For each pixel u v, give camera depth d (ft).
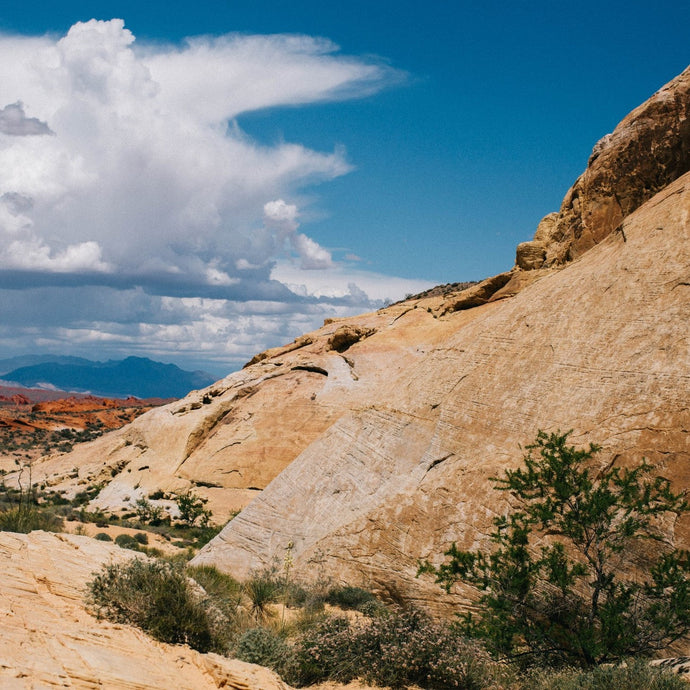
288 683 36.35
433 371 99.35
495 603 50.67
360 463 92.84
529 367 84.53
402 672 39.27
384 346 215.72
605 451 65.41
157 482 198.29
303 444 193.88
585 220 123.95
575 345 81.10
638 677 34.04
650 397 67.92
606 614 46.24
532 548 63.72
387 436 93.56
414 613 44.37
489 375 88.69
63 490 204.74
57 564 35.04
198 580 54.39
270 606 57.36
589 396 73.87
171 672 25.36
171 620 30.76
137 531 131.23
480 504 72.84
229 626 38.65
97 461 222.89
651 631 46.88
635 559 56.49
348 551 77.77
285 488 96.68
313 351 235.61
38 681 19.45
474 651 43.06
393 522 77.41
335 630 42.37
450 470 80.28
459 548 70.95
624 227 92.17
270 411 208.03
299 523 89.81
